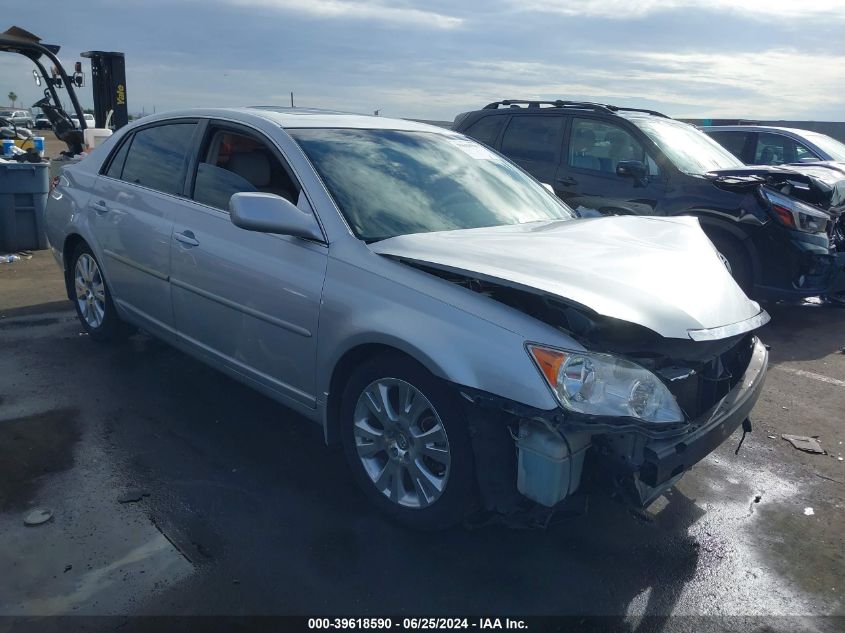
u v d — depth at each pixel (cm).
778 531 320
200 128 411
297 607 256
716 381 288
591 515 325
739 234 618
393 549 291
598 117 701
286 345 334
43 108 1116
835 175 688
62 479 332
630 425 245
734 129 1004
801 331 648
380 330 285
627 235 340
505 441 263
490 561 288
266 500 323
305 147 353
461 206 364
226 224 367
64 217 508
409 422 291
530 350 251
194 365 482
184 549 284
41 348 508
